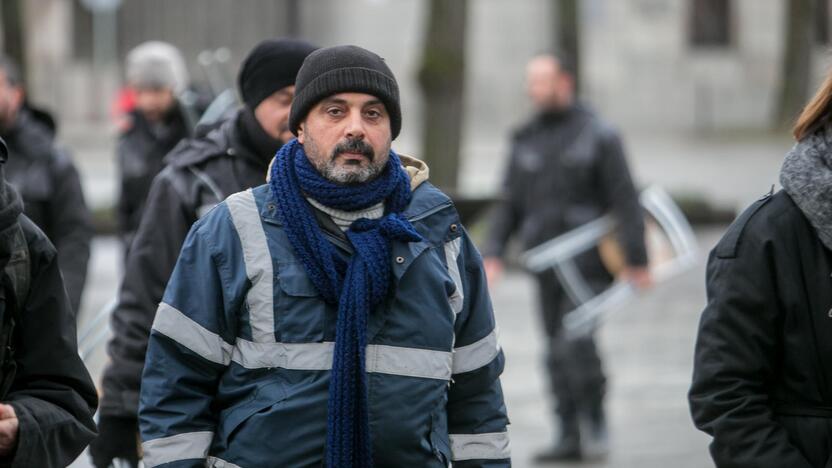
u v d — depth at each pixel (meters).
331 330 7.81
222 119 11.24
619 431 19.59
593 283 18.52
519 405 21.38
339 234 7.96
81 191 14.34
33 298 8.02
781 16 76.88
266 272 7.86
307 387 7.75
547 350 18.56
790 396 8.39
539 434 19.56
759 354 8.31
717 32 76.81
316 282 7.80
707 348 8.42
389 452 7.78
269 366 7.83
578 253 18.44
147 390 8.03
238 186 10.34
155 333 8.01
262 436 7.74
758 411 8.30
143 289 10.26
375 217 8.05
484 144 69.56
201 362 7.96
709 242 39.38
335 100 7.96
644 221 18.42
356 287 7.73
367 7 73.12
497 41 73.62
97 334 12.26
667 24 75.75
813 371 8.27
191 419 7.97
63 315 8.12
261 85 10.30
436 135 35.16
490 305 8.40
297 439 7.72
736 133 72.38
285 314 7.82
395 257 7.89
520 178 18.97
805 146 8.37
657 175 54.75
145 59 15.66
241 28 72.69
